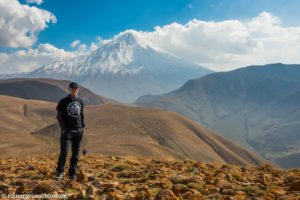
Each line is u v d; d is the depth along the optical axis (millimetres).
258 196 4875
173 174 7188
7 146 107688
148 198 4543
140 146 125500
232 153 168625
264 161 176125
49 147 109625
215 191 5250
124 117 195125
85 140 133125
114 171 7789
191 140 163000
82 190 4852
